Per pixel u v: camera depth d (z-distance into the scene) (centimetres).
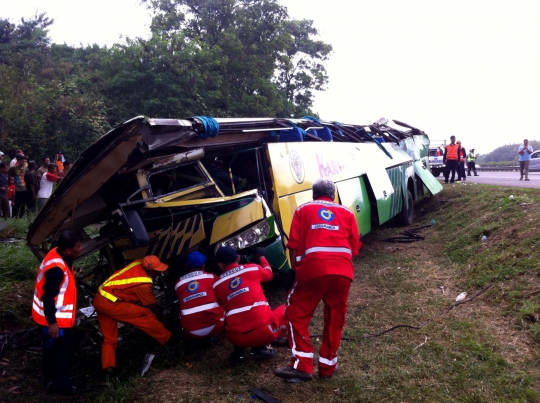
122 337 555
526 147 1838
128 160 487
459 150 1873
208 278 490
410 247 902
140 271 482
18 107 1612
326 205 420
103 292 466
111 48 2070
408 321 536
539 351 436
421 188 1352
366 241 1002
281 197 605
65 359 431
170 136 494
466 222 941
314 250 402
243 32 2456
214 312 480
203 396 402
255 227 539
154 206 504
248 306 445
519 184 1641
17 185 1191
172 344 517
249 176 660
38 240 543
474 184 1609
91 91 2083
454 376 409
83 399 424
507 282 575
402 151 1254
